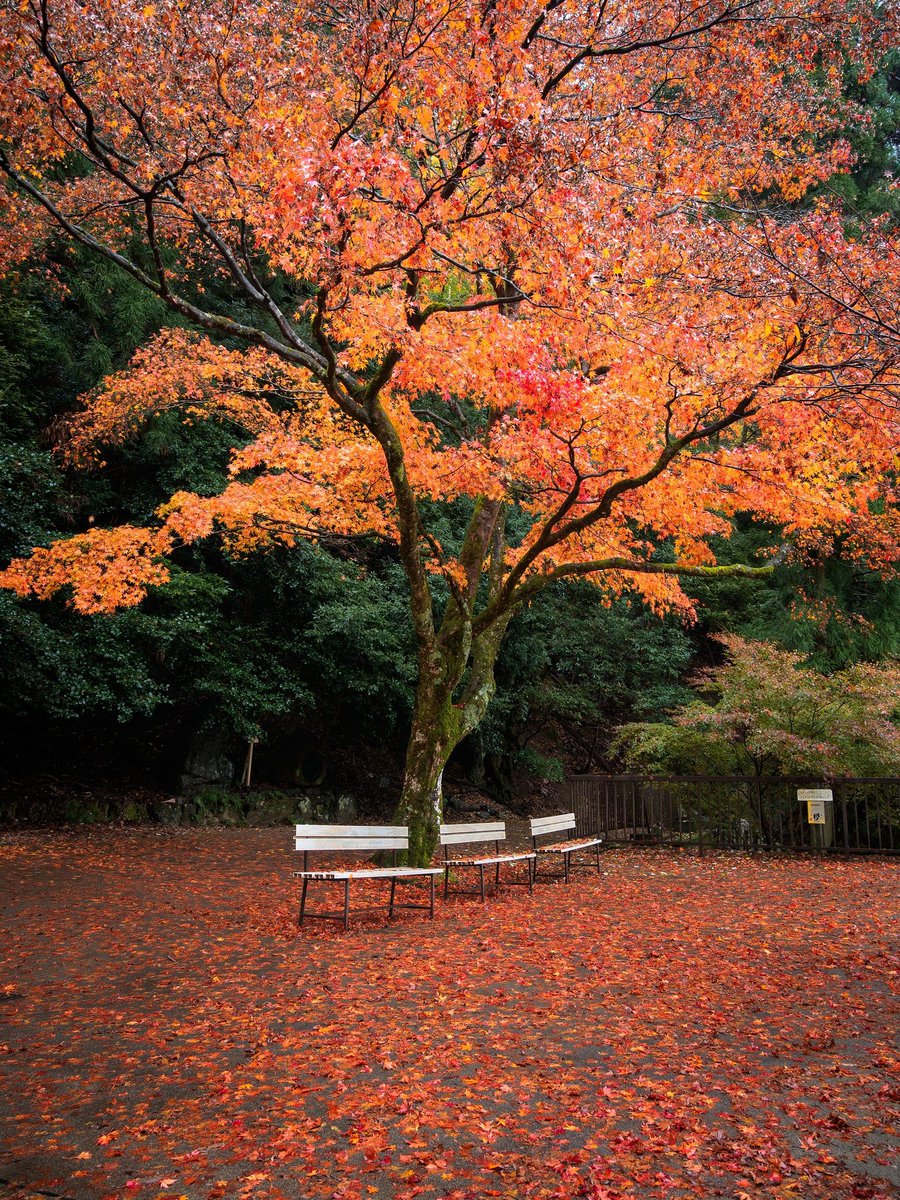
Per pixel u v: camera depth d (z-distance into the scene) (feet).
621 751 81.25
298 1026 16.42
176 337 40.42
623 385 27.40
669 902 30.35
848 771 45.03
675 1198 10.12
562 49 26.58
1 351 48.60
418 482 35.22
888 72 63.41
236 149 22.20
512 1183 10.52
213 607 57.00
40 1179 10.63
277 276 60.44
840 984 19.26
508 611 37.63
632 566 36.55
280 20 22.98
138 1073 14.10
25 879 33.78
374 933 25.09
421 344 26.22
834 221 21.24
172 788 56.80
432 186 21.94
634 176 28.22
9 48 20.24
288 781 62.39
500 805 71.36
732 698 45.96
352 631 57.21
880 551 36.42
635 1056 14.79
